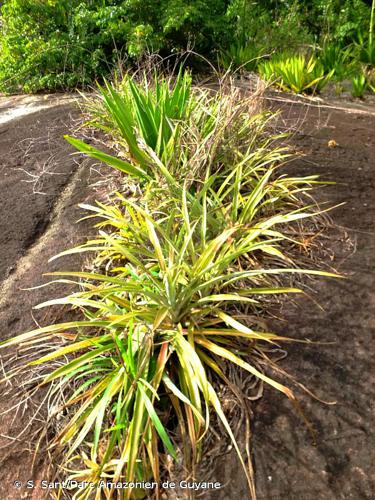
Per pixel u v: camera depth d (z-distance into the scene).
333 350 1.44
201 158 1.96
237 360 1.28
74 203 2.36
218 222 1.83
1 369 1.51
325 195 2.19
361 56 4.59
